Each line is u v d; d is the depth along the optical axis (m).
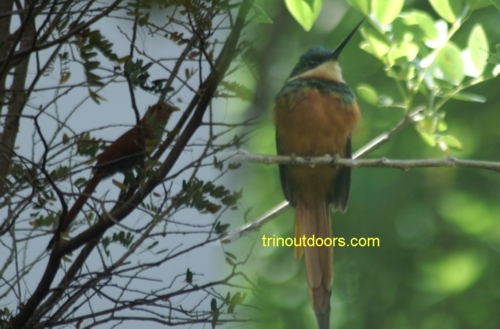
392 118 15.69
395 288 15.81
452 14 8.57
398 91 15.52
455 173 16.36
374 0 8.52
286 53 15.95
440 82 8.58
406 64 8.51
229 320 6.54
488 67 8.58
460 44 14.81
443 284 15.33
